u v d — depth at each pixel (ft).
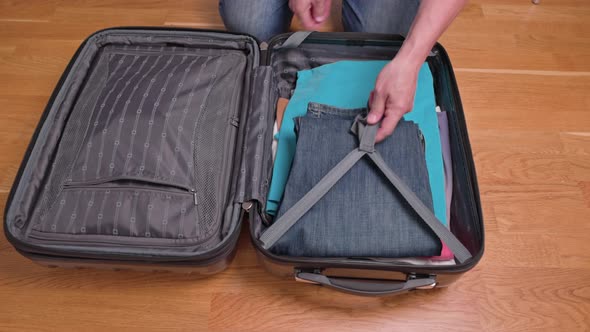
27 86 4.20
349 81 3.59
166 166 2.94
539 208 3.56
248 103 3.37
